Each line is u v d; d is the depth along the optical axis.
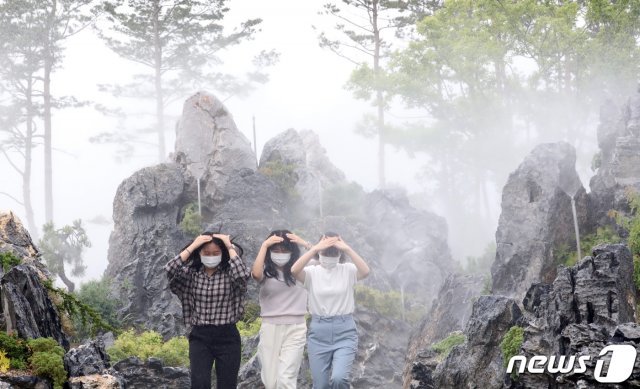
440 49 45.47
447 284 21.48
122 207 32.31
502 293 18.25
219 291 10.80
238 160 34.38
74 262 30.36
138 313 29.25
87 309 14.97
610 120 22.20
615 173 18.67
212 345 10.83
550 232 18.09
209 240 10.79
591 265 13.28
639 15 39.19
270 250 11.45
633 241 16.42
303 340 11.48
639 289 14.13
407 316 28.27
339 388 11.27
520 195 18.66
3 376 11.38
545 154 18.92
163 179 32.88
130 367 19.81
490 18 42.59
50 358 11.84
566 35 40.03
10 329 12.44
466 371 14.52
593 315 12.85
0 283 12.84
